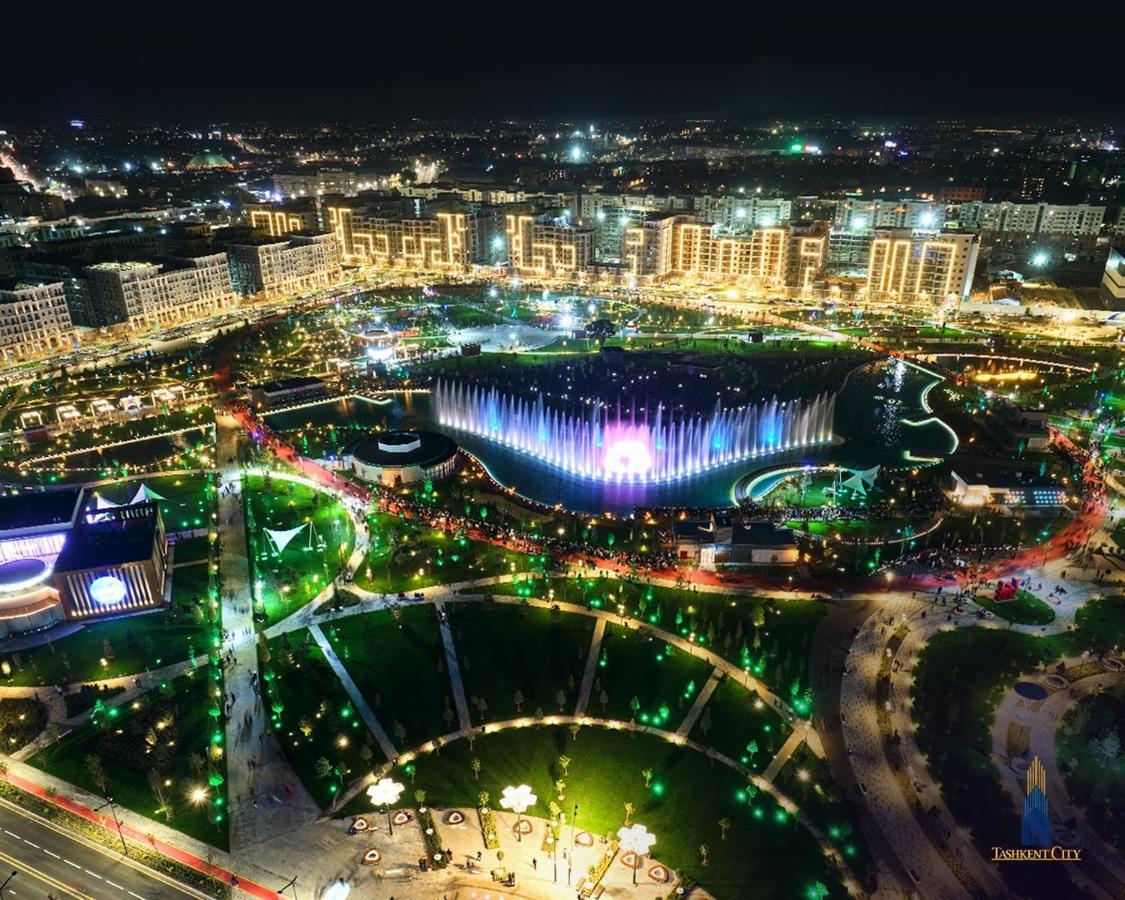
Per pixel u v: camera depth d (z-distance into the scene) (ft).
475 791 335.67
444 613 447.01
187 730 367.25
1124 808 321.93
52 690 394.73
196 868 301.63
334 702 383.24
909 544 512.63
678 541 492.95
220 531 537.65
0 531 456.86
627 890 290.56
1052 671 400.47
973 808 322.34
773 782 336.29
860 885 289.94
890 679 394.93
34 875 298.35
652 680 396.57
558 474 636.89
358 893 290.15
